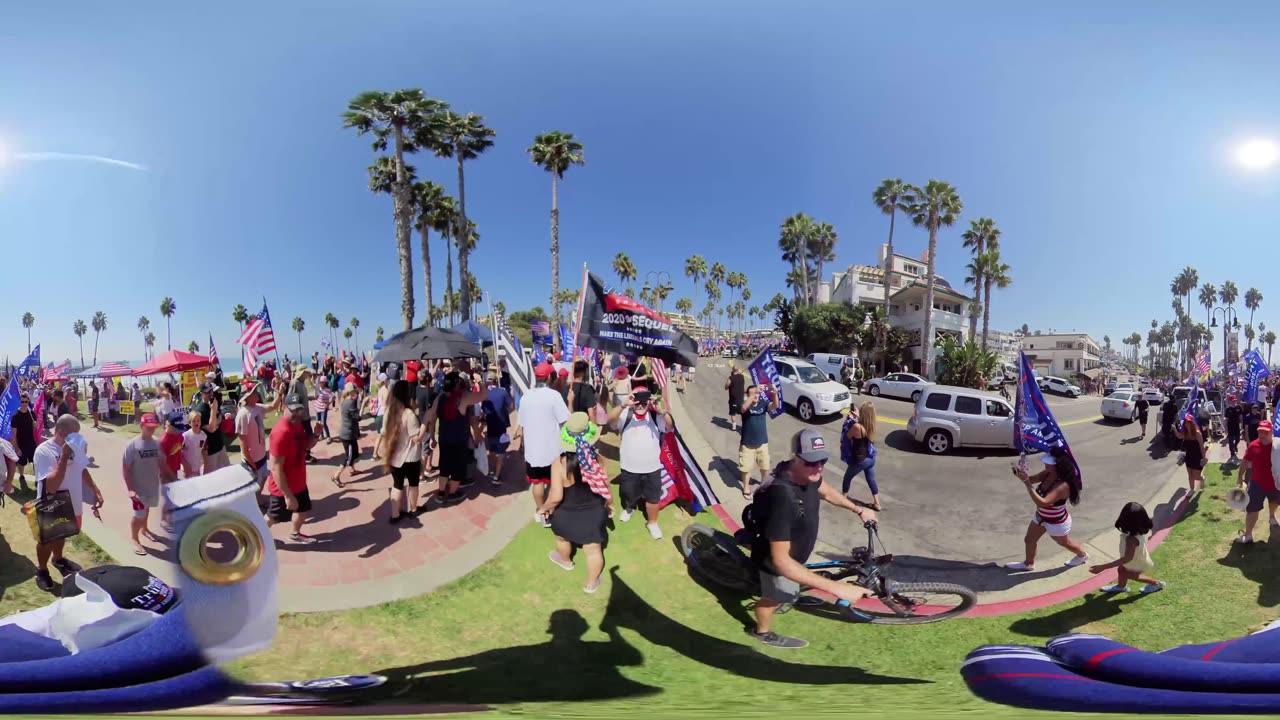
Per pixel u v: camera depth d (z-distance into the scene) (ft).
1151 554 19.62
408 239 77.05
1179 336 167.43
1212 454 31.99
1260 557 18.25
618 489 23.68
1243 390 44.83
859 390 82.33
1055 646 9.28
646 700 9.60
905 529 23.27
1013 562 19.70
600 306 20.31
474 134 95.45
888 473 32.19
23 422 21.38
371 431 36.70
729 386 35.53
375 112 74.33
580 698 9.95
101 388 36.76
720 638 14.10
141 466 16.44
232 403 32.63
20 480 21.20
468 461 21.30
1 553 16.28
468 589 15.48
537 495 18.95
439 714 7.52
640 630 14.34
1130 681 7.16
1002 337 207.00
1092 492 27.71
